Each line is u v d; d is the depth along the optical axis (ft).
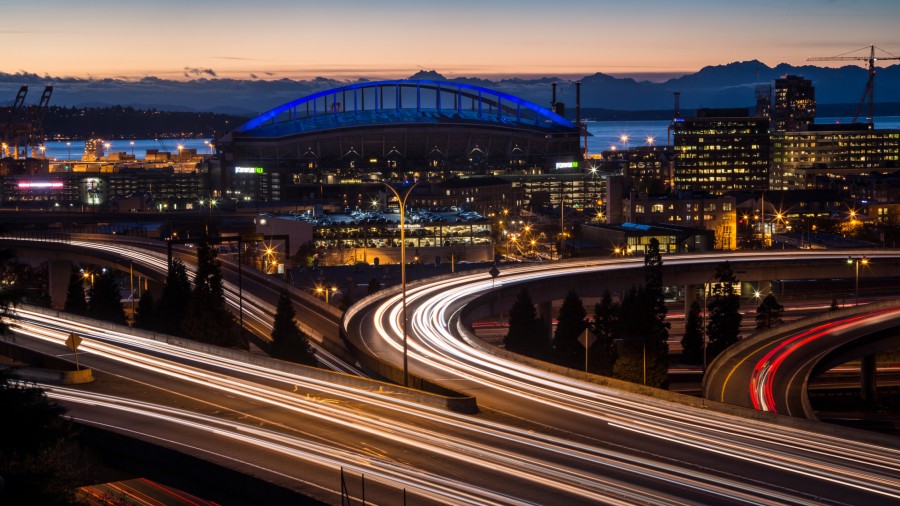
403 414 245.24
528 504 176.04
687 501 177.78
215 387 278.26
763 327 506.48
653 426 233.55
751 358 390.83
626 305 436.76
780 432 228.02
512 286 508.12
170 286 479.41
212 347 336.90
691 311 489.26
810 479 190.90
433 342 376.89
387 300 486.79
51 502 172.04
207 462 197.26
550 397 267.39
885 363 503.20
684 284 591.78
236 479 191.21
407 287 524.52
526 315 444.55
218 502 196.75
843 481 189.67
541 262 607.37
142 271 643.86
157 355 333.83
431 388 271.90
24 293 186.09
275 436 222.69
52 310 444.96
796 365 374.84
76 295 515.09
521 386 283.59
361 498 177.88
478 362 329.93
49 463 180.86
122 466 219.61
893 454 208.95
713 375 364.38
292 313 394.11
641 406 255.91
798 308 635.66
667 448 213.66
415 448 212.84
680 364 478.18
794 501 177.78
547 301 533.14
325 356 401.90
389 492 181.88
